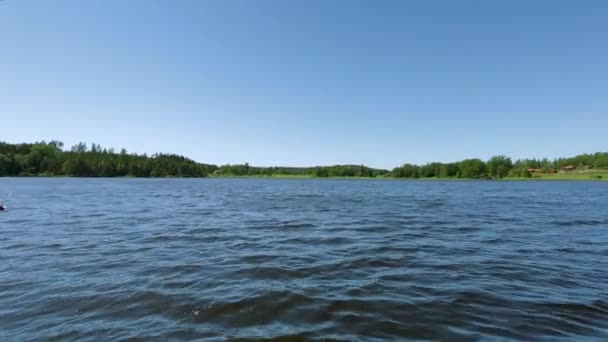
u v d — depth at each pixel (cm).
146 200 3606
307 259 1044
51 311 642
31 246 1211
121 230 1588
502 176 14788
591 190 6444
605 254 1120
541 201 3706
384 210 2702
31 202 3169
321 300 704
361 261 1023
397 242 1334
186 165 18338
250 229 1655
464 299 709
